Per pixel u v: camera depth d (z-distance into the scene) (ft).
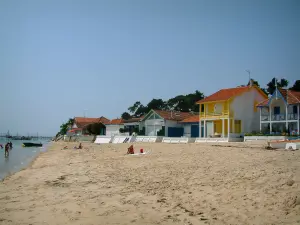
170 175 49.62
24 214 31.30
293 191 30.91
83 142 239.30
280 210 26.71
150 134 194.59
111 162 75.61
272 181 36.35
